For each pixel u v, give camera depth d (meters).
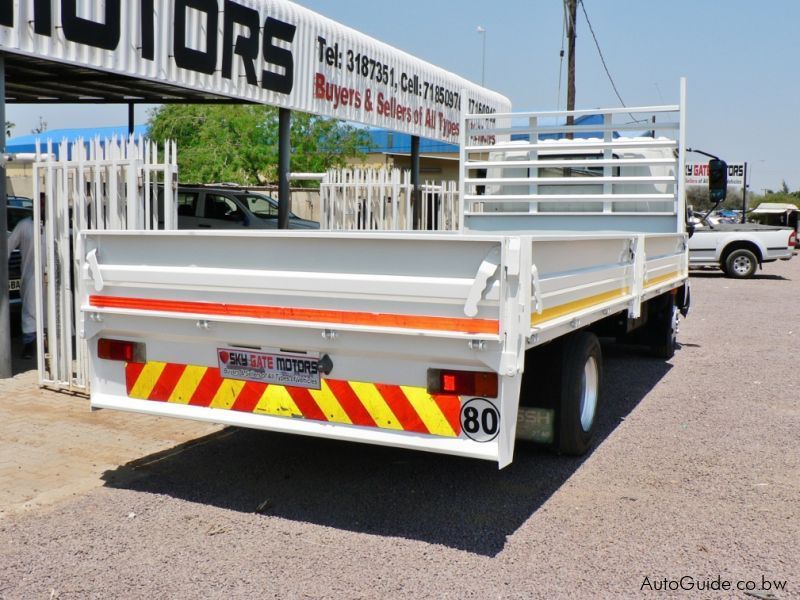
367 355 4.61
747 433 6.91
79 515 4.96
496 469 5.89
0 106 7.92
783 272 26.69
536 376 5.84
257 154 28.70
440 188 16.12
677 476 5.77
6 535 4.65
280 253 4.75
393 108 15.38
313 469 5.87
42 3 8.21
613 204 9.73
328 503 5.20
